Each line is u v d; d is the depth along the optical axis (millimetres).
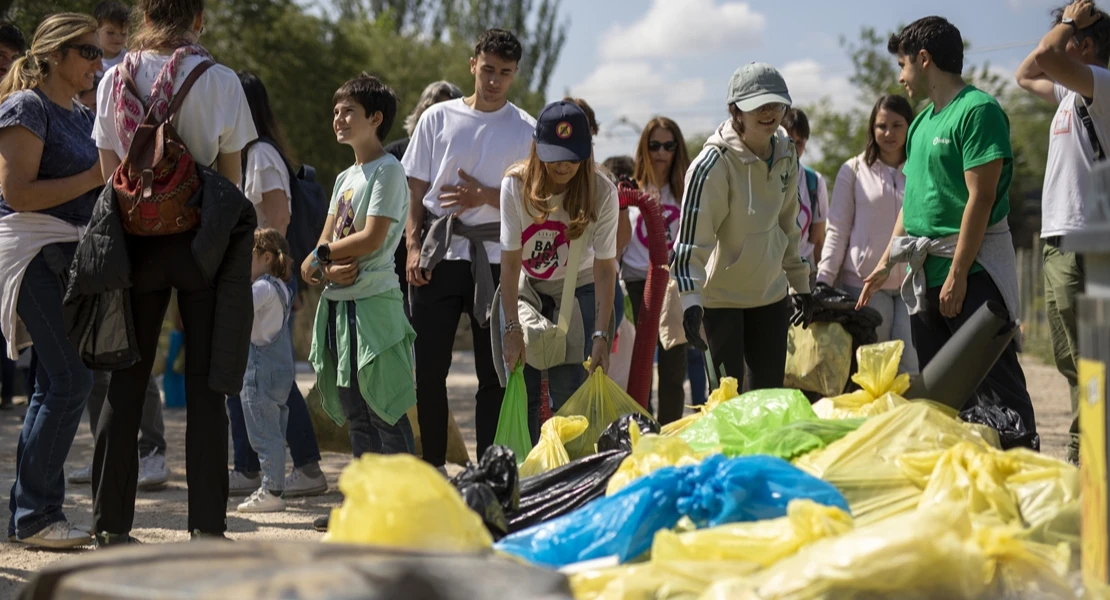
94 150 4977
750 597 2225
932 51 5152
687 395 10844
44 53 4840
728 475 2836
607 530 2795
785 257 5727
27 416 4934
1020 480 2992
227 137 4438
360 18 36312
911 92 5309
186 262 4254
